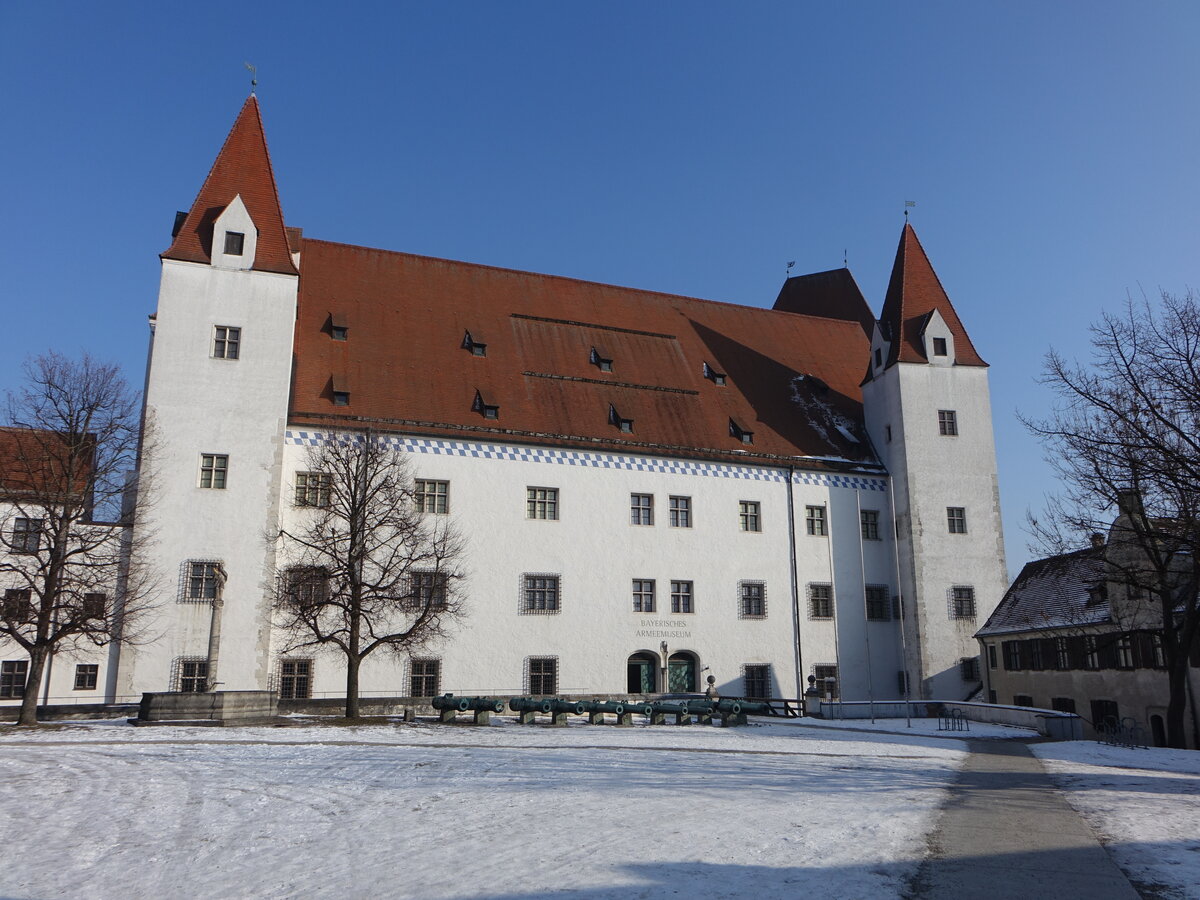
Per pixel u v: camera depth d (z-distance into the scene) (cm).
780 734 3058
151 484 3675
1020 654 4384
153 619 3572
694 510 4628
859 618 4816
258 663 3647
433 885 984
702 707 3478
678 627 4456
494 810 1397
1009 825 1297
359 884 1005
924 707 4047
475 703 3203
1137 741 3422
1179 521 2755
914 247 5416
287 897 970
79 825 1348
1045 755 2402
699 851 1111
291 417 3978
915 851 1125
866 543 4947
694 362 5269
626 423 4659
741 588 4622
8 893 1017
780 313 6009
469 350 4691
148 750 2195
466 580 4100
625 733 2933
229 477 3775
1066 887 963
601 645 4288
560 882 977
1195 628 3125
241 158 4244
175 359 3828
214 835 1277
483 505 4212
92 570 3381
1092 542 3148
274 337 3975
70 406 3194
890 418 5100
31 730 2709
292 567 3522
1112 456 2755
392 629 3931
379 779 1738
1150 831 1266
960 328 5278
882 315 5412
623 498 4500
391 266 4972
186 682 3581
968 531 4931
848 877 995
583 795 1524
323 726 2947
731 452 4800
